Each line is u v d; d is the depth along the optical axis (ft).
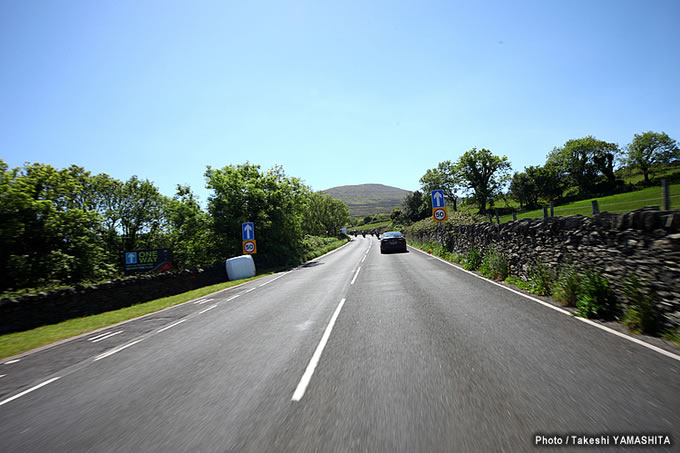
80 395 14.75
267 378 14.56
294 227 108.78
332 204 306.76
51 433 11.42
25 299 34.99
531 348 15.34
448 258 59.82
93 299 41.78
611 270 20.04
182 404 12.75
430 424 9.86
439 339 17.71
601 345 15.03
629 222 18.58
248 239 78.54
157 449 9.80
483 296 27.73
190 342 21.94
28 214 61.41
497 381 12.32
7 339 29.84
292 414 11.18
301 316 26.25
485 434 9.16
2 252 55.98
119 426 11.46
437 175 239.50
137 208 122.01
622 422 9.27
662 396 10.46
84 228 71.31
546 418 9.73
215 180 96.84
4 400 15.10
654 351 13.98
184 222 104.27
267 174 111.04
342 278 47.47
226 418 11.31
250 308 31.73
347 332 20.61
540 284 26.66
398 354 16.02
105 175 116.78
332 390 12.74
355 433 9.71
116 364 18.88
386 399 11.63
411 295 30.66
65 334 29.43
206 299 41.57
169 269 63.62
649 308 16.48
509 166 207.51
